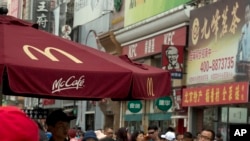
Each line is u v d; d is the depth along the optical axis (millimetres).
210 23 24156
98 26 38875
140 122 31438
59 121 6996
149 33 30125
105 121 36750
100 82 5918
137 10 31781
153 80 6719
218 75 23250
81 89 5801
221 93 22188
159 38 28859
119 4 34906
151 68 7258
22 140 2424
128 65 6855
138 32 31281
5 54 5668
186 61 26047
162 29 28469
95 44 39281
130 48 32969
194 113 25297
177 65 25484
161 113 28656
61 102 45188
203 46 24594
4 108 2523
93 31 39969
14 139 2404
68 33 45250
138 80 6258
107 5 37625
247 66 21078
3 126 2400
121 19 34562
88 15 41938
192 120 25234
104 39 36625
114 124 35344
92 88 5867
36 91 5527
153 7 29531
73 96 5754
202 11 24828
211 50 23953
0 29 6355
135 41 32219
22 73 5473
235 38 22172
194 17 25453
